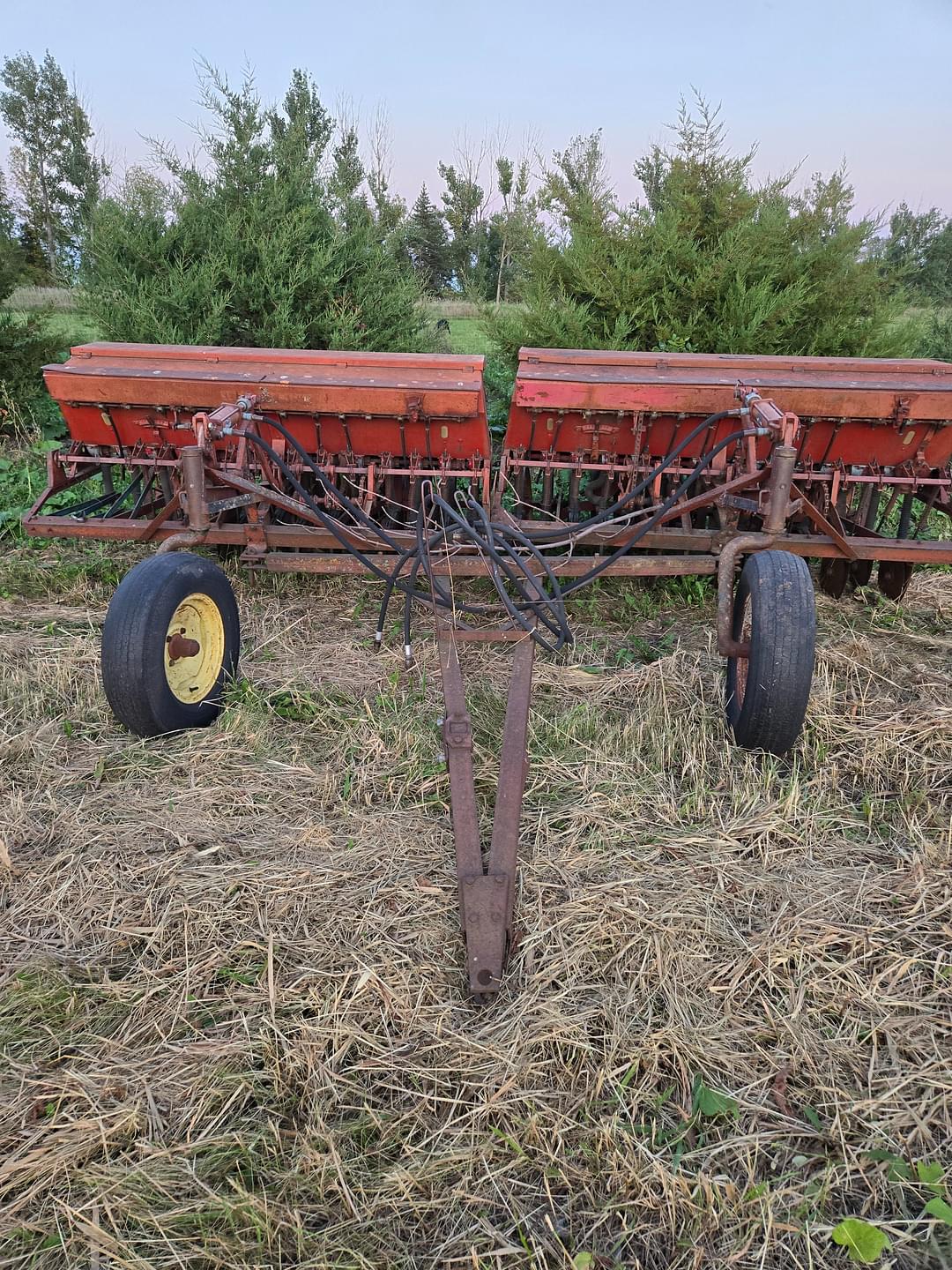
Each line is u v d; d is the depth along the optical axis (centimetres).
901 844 319
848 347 693
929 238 1566
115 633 351
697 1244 190
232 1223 193
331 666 442
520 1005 245
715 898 287
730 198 708
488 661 449
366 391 430
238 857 304
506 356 759
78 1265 185
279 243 782
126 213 788
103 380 448
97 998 248
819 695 400
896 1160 206
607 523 447
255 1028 238
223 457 467
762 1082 227
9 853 306
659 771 359
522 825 322
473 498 439
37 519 475
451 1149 208
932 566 588
